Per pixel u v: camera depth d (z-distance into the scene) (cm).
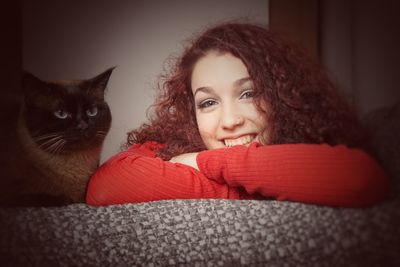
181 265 82
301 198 83
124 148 118
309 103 107
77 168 104
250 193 93
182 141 116
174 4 115
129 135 118
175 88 116
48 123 101
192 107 116
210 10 115
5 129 101
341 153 82
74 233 83
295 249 77
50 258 80
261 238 80
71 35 116
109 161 107
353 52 113
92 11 115
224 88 109
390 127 94
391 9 111
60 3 115
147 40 115
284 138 106
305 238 77
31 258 80
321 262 76
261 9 115
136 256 82
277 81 108
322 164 82
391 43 111
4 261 79
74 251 81
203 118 111
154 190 96
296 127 106
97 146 109
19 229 82
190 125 116
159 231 85
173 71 115
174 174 97
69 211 88
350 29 114
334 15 115
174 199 95
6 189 97
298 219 80
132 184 96
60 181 101
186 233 84
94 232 84
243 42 110
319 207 81
